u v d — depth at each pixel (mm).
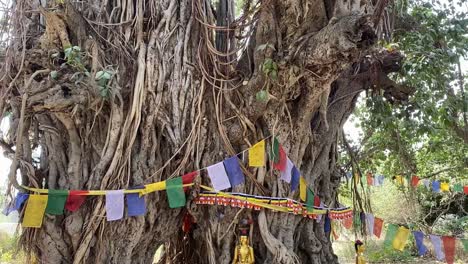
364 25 4195
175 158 5473
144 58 5438
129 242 5219
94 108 5105
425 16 7156
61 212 4875
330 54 4441
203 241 5941
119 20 5672
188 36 5715
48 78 4727
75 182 5184
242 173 5328
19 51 4938
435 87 7422
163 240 5805
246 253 5273
